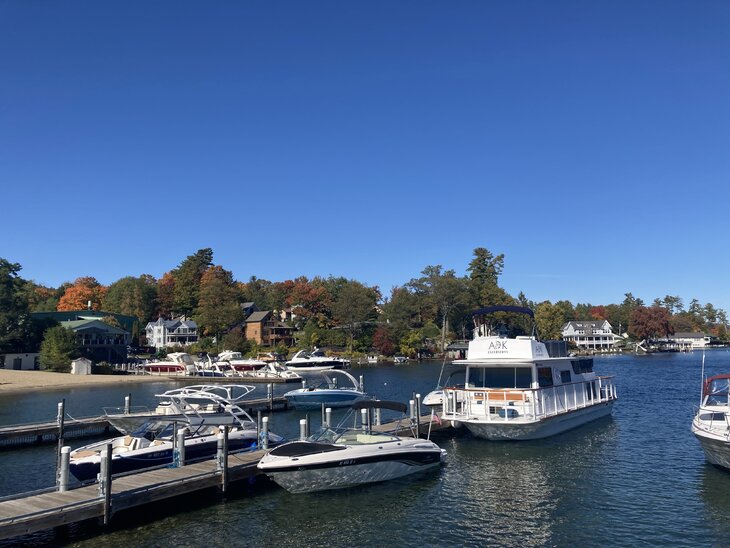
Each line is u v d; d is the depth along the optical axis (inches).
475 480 852.6
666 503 734.5
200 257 6274.6
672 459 960.3
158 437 872.9
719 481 821.2
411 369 3597.4
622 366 3909.9
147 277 6181.1
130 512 701.9
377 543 622.2
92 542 611.5
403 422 1178.6
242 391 2263.8
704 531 639.8
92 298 5285.4
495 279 5364.2
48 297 5826.8
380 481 823.1
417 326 5280.5
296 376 2768.2
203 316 4785.9
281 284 6520.7
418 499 765.9
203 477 724.0
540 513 709.3
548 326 5575.8
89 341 3560.5
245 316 5319.9
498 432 1069.8
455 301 4867.1
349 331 4852.4
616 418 1406.3
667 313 6579.7
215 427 922.7
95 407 1790.1
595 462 951.6
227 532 646.5
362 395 1711.4
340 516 701.3
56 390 2367.1
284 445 794.8
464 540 628.7
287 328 5187.0
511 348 1116.5
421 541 627.2
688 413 1496.1
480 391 1103.0
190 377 2849.4
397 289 5359.3
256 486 804.6
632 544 609.9
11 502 625.6
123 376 2938.0
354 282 5039.4
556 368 1202.0
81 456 783.1
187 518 686.5
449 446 1074.1
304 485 764.0
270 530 654.5
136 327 4813.0
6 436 1139.9
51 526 583.8
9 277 3314.5
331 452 775.1
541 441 1109.1
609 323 7544.3
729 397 923.4
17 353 3193.9
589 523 671.8
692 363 4242.1
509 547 608.4
